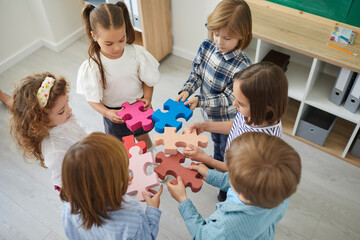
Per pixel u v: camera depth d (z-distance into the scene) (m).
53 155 1.26
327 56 1.81
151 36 2.73
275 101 1.10
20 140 1.27
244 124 1.28
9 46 2.98
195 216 1.11
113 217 0.99
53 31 3.07
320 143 2.28
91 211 0.94
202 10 2.60
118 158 0.92
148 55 1.64
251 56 2.40
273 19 2.04
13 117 1.24
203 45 1.65
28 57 3.12
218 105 1.60
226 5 1.34
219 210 1.03
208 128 1.46
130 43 1.61
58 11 3.03
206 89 1.72
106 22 1.34
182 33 2.88
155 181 1.25
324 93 2.18
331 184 2.12
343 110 2.06
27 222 2.01
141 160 1.31
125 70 1.60
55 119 1.26
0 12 2.79
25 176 2.23
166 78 2.85
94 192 0.91
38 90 1.19
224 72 1.56
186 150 1.30
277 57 2.25
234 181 0.86
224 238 0.96
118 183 0.94
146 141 2.16
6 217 2.03
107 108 1.68
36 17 3.01
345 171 2.19
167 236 1.93
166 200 2.07
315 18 2.03
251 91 1.09
